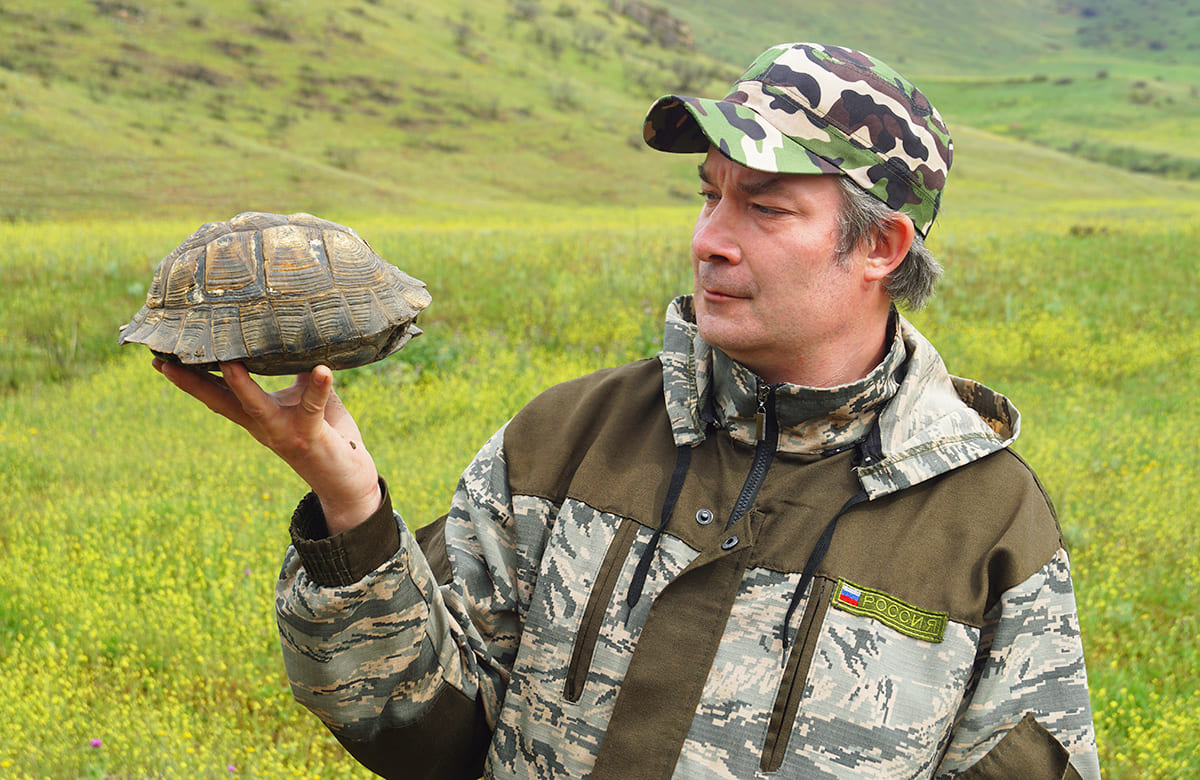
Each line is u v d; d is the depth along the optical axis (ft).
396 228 90.63
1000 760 4.05
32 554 17.97
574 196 178.60
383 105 227.61
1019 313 41.29
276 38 250.16
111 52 213.05
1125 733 12.48
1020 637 4.17
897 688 4.06
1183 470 22.68
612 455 4.74
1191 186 249.96
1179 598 16.26
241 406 3.88
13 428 27.27
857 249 4.31
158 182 137.08
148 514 19.70
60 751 11.66
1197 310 42.73
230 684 13.89
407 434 26.96
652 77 339.98
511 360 33.60
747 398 4.47
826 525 4.31
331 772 12.01
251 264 3.83
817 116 4.17
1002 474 4.43
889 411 4.46
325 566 3.94
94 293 41.83
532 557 4.76
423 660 4.30
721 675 4.20
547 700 4.47
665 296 42.57
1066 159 266.98
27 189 120.16
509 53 315.99
